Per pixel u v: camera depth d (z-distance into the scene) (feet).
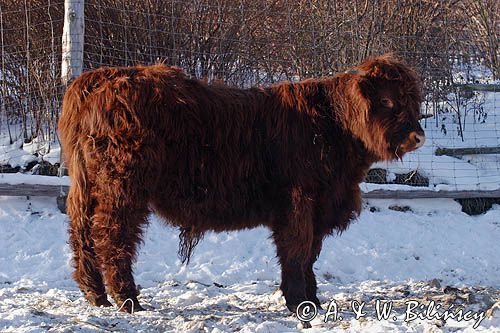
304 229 18.57
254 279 26.27
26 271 25.63
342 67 34.65
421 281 24.81
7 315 17.13
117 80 18.21
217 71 34.09
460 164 34.17
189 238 19.52
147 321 17.06
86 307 18.84
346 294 22.03
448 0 37.78
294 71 35.27
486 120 38.19
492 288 23.12
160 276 25.89
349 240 29.32
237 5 34.19
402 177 33.27
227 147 18.57
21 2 32.40
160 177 18.20
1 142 32.60
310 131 18.97
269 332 16.11
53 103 32.04
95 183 18.22
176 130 18.21
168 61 33.40
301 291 18.72
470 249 29.60
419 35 36.70
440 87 37.37
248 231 29.30
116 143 17.79
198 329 16.19
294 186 18.61
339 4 35.63
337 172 19.12
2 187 28.71
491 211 32.55
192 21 33.68
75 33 28.78
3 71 32.68
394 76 18.63
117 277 18.37
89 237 18.53
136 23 33.04
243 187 18.72
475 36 40.75
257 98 19.35
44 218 28.84
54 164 30.83
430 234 30.42
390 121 18.58
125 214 18.07
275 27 35.12
